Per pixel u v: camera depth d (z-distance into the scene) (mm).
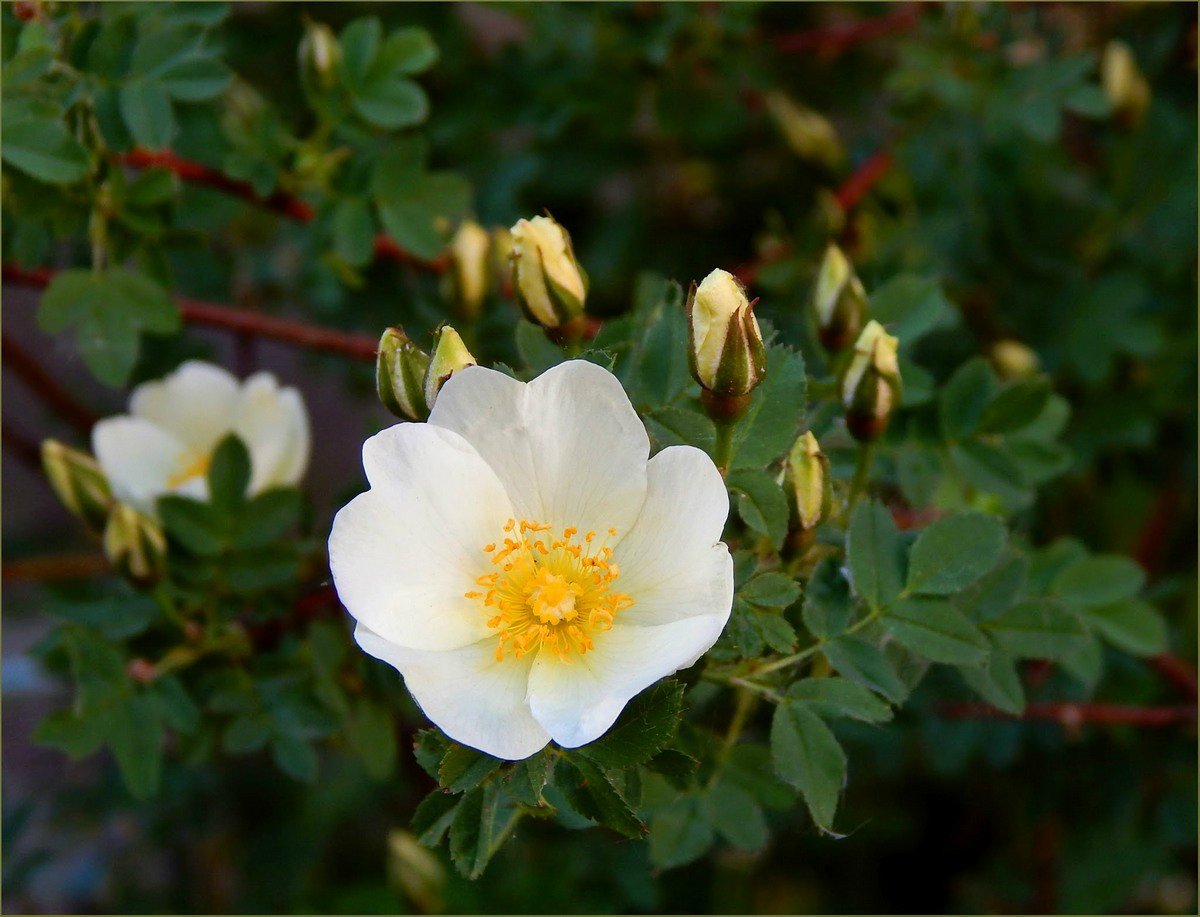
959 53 403
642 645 253
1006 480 322
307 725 329
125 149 322
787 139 424
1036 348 399
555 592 255
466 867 242
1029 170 407
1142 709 374
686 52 409
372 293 412
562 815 256
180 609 335
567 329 276
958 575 272
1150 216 403
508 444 257
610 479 256
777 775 262
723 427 262
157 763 326
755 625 256
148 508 352
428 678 251
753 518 262
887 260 398
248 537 328
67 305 330
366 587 251
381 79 354
